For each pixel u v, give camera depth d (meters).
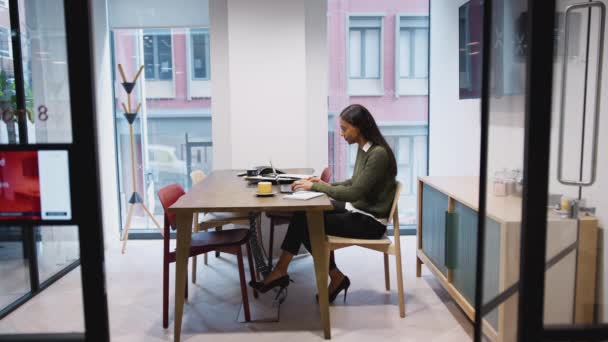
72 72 1.85
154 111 5.22
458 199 2.92
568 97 2.47
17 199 1.92
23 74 3.23
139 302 3.43
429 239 3.63
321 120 4.79
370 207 3.19
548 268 2.12
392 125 5.34
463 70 4.00
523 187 1.77
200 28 4.91
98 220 1.92
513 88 3.09
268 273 3.51
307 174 3.89
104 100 4.86
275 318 3.12
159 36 5.05
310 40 4.70
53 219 1.93
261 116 4.53
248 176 3.74
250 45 4.46
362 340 2.82
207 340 2.84
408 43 5.21
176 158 5.34
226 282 3.84
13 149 1.90
